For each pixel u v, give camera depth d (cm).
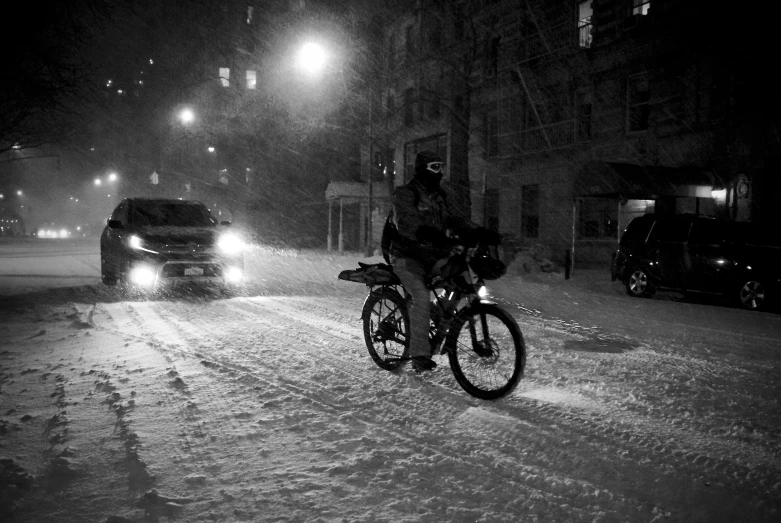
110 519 287
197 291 1302
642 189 1870
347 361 641
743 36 1891
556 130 2683
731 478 349
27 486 325
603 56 2423
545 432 421
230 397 498
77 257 2658
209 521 287
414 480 335
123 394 504
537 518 295
